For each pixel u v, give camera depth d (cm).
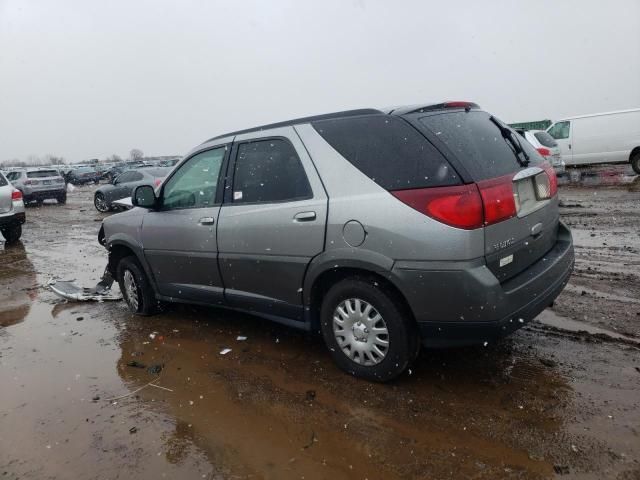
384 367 322
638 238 704
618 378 316
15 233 1109
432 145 297
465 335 293
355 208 314
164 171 1698
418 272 291
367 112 338
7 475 269
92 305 576
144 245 482
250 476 254
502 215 294
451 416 290
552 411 286
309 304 355
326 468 256
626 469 236
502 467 245
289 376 357
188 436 294
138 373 383
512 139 358
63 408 336
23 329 507
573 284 512
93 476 263
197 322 487
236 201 395
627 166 1759
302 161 350
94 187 3884
